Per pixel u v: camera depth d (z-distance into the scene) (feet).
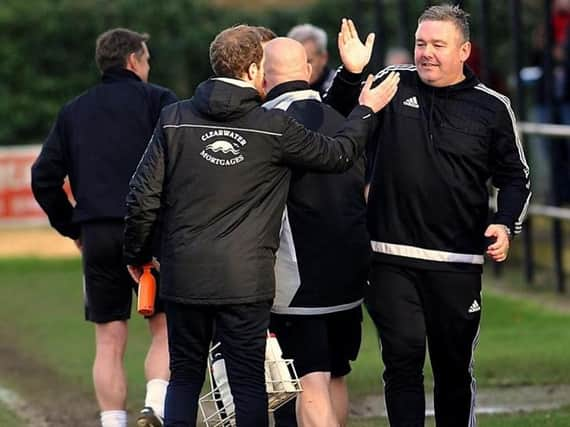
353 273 71.20
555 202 143.02
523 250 147.02
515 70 148.87
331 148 67.56
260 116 67.31
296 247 70.54
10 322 133.08
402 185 70.69
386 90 69.77
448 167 70.38
